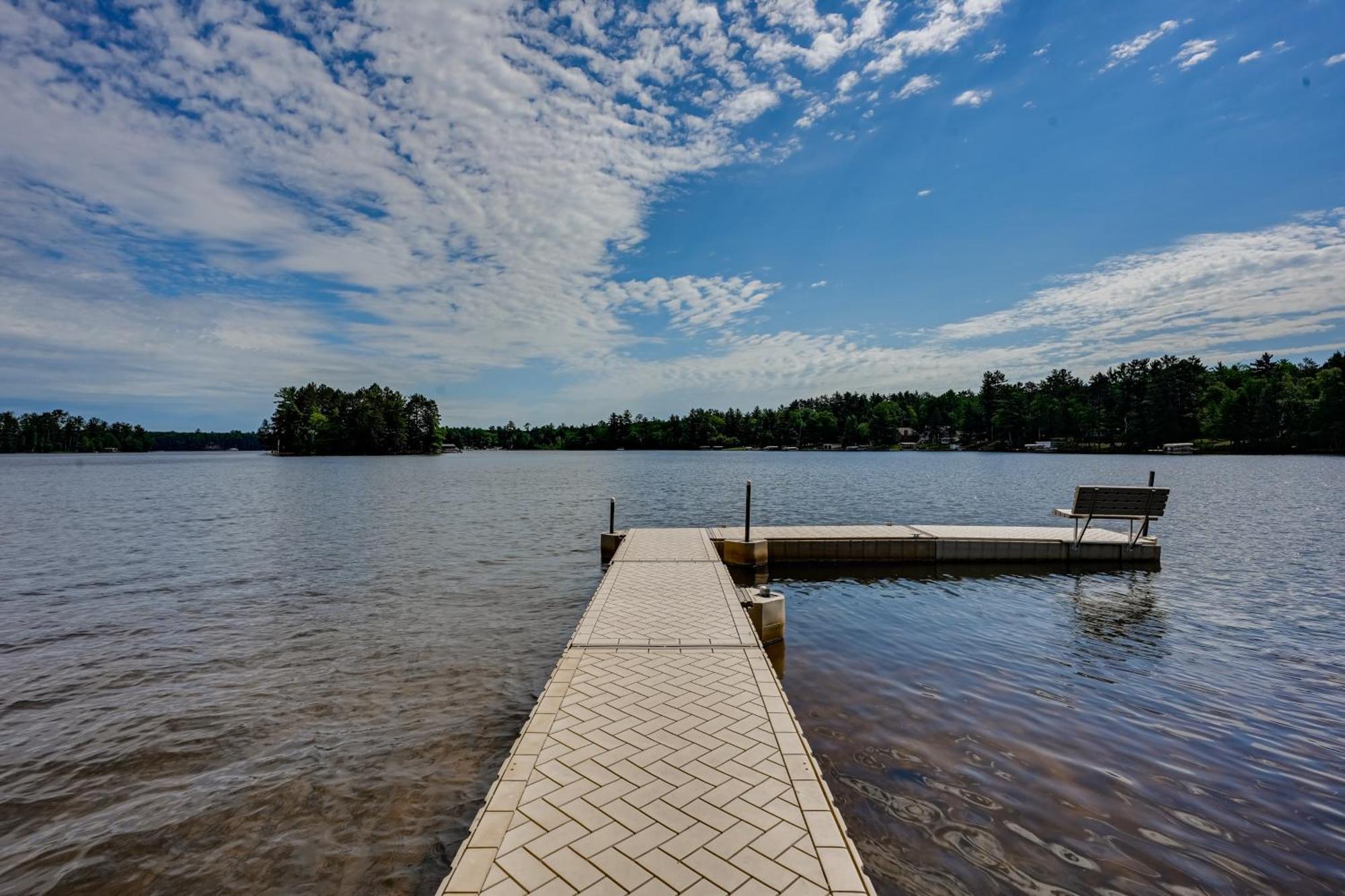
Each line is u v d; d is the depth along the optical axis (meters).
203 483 51.66
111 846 5.12
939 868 4.66
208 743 6.81
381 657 9.41
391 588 13.72
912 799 5.53
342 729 7.12
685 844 3.88
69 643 10.10
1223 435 90.00
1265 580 13.84
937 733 6.79
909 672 8.63
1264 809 5.42
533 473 64.50
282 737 6.94
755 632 9.19
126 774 6.20
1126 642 9.87
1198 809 5.41
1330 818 5.29
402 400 132.12
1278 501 28.53
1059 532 17.00
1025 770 6.04
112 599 12.90
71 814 5.55
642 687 6.47
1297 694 7.79
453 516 27.31
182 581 14.47
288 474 65.94
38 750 6.67
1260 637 9.99
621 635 8.21
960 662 9.04
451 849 5.05
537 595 13.12
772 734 5.41
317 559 17.23
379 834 5.24
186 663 9.19
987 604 12.34
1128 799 5.56
